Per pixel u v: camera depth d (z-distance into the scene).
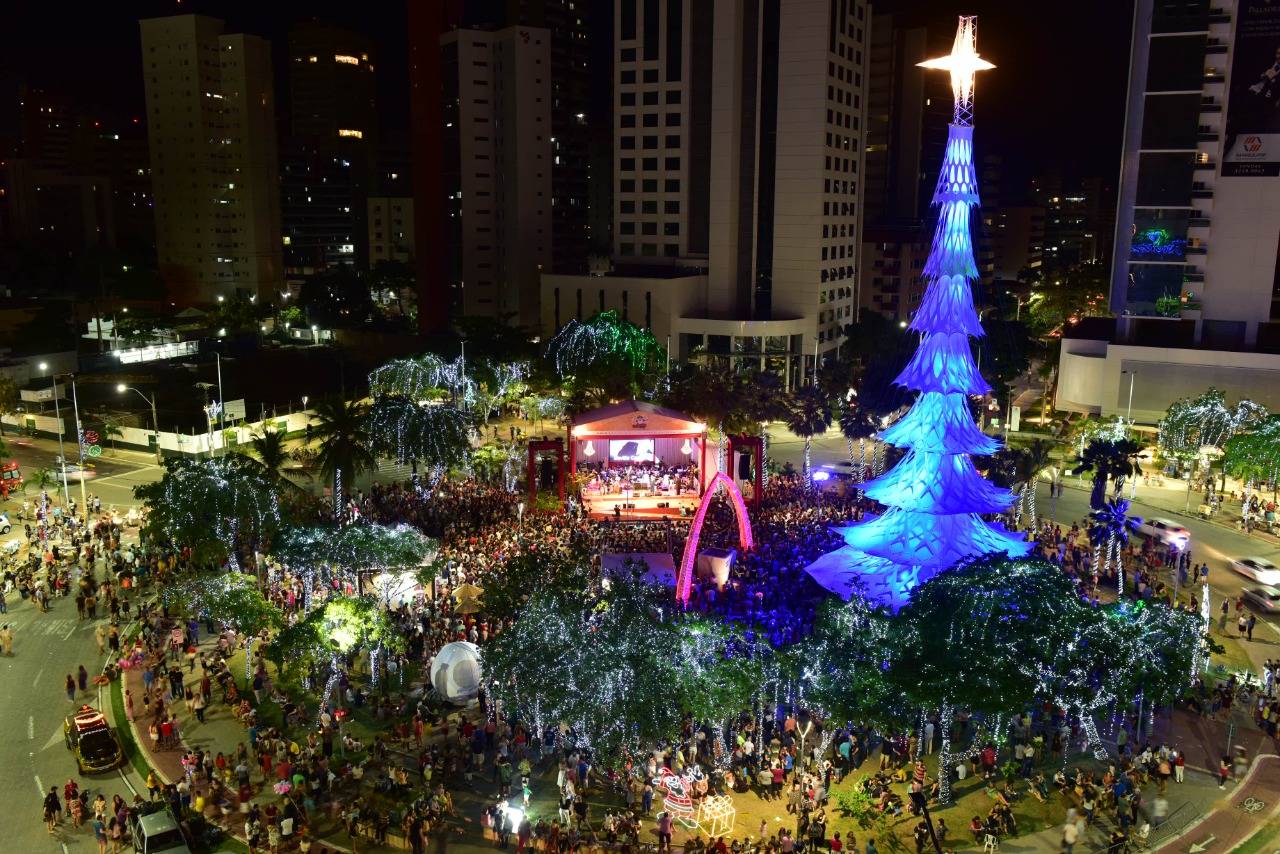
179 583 53.09
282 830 38.47
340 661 50.53
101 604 60.81
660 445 91.06
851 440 93.88
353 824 38.50
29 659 53.91
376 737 45.72
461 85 155.75
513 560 52.25
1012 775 42.62
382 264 198.50
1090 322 123.44
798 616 52.97
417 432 82.94
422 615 55.91
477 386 109.75
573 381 107.69
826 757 44.41
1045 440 102.75
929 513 55.41
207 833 39.28
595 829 39.41
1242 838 39.09
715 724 41.59
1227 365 102.00
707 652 42.62
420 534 57.81
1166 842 38.88
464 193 159.38
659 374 111.31
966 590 43.72
